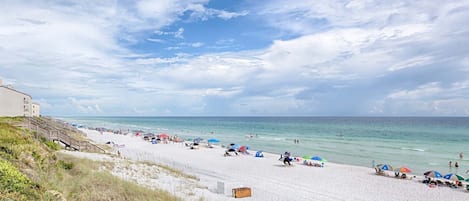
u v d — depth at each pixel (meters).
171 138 60.38
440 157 41.44
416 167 33.91
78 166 16.56
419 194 21.56
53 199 9.12
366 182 25.05
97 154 26.62
